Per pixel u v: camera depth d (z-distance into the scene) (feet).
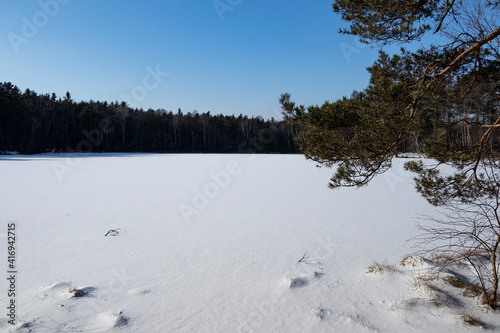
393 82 11.57
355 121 12.10
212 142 246.27
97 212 29.32
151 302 12.01
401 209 30.30
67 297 12.29
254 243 19.77
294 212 29.43
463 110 12.17
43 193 40.68
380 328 10.04
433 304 10.98
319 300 12.02
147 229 23.27
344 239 20.47
